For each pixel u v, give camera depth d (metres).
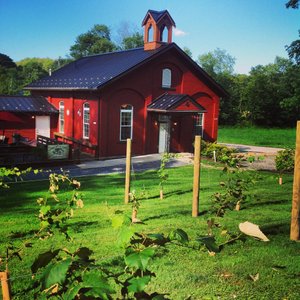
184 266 6.01
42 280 2.06
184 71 27.28
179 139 27.52
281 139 41.50
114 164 21.61
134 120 25.03
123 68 23.88
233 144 36.12
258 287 5.27
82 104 25.53
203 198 12.01
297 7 31.06
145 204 11.29
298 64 32.28
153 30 26.48
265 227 8.05
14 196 13.11
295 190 7.20
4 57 89.31
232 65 95.38
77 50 82.75
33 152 20.14
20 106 28.06
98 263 6.11
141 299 2.27
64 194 13.11
